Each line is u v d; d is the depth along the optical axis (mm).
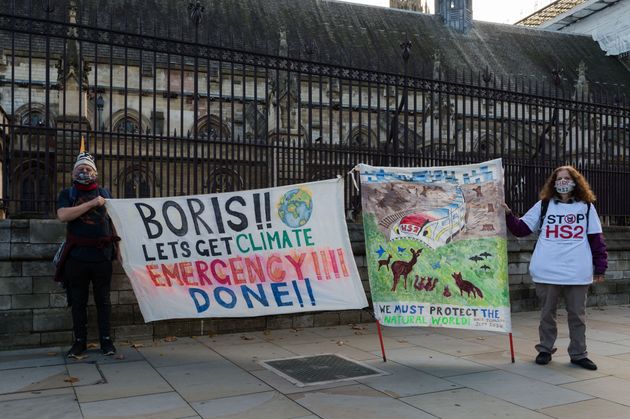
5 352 6480
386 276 6152
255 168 8414
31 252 6738
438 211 6227
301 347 6789
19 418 4105
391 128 10383
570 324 5883
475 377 5352
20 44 24797
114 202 6266
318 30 36125
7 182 7121
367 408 4383
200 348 6727
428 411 4312
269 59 8422
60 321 6859
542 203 6125
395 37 38844
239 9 34812
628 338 7465
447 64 37688
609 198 11367
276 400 4590
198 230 6422
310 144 8766
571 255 5789
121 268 7172
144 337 7234
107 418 4113
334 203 6430
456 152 9703
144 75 26375
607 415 4238
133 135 7512
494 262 6027
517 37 44750
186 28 31203
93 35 7289
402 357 6219
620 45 46156
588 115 11188
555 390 4914
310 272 6375
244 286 6379
